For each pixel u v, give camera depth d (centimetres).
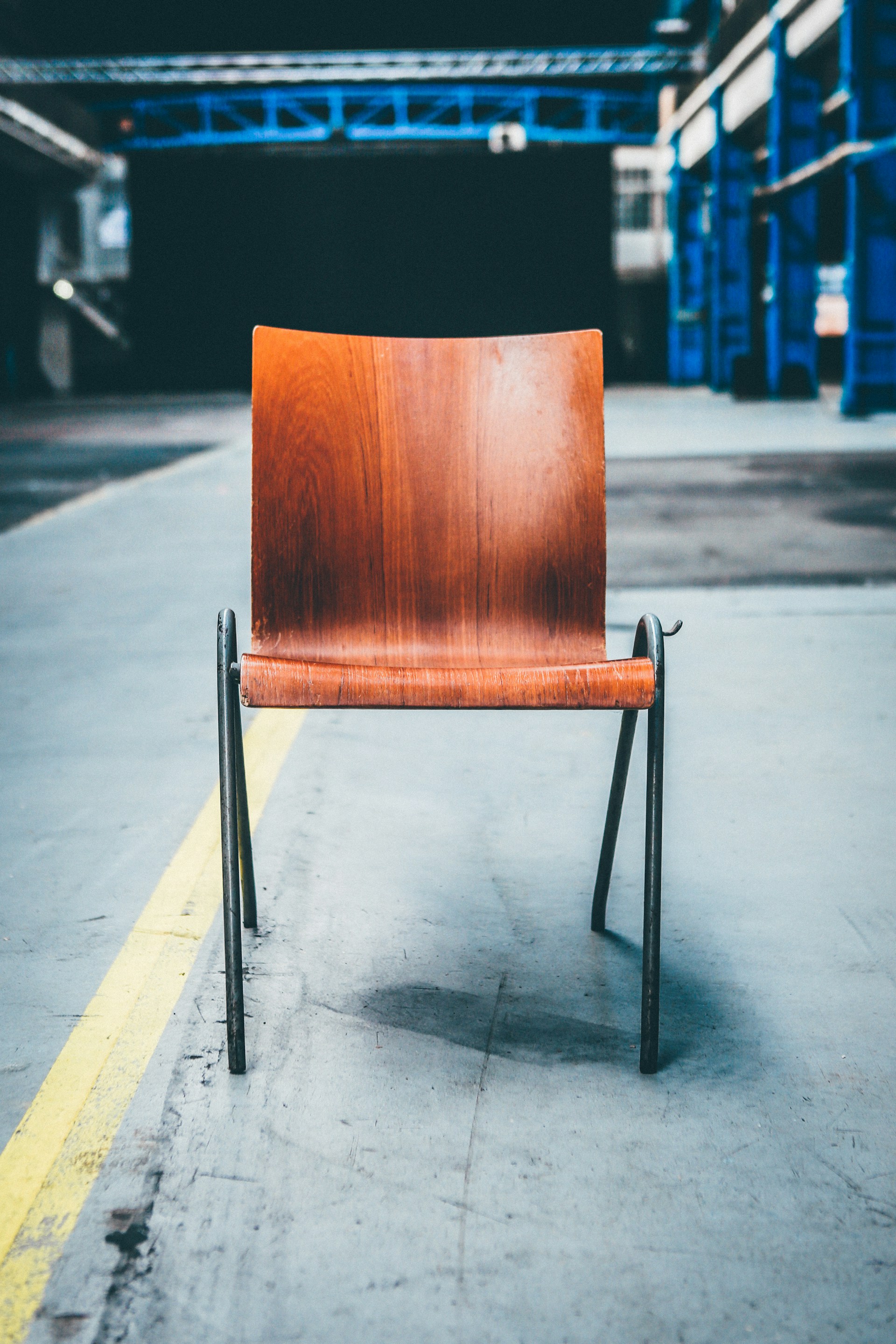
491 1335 105
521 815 235
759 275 2758
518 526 175
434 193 3328
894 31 1591
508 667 167
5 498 863
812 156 2098
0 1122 135
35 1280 111
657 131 3050
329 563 170
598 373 174
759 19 2128
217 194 3356
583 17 2477
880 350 1700
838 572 518
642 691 140
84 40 2570
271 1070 146
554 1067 147
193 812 236
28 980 168
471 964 175
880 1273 113
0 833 226
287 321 3428
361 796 244
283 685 138
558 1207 122
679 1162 129
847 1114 137
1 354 3509
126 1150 130
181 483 952
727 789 248
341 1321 107
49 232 3738
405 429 174
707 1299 110
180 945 179
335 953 178
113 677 349
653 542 617
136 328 3469
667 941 182
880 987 167
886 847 215
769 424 1584
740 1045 152
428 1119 136
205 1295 110
